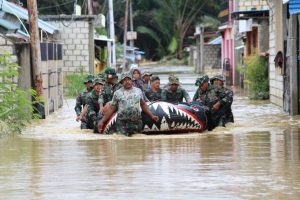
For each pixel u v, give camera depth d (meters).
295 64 42.72
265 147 27.72
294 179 20.19
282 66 47.25
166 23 168.75
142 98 33.00
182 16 168.00
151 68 148.62
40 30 63.28
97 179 20.62
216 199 17.66
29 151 27.61
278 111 46.41
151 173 21.47
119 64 122.06
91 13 89.75
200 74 119.75
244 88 75.50
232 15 65.81
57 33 75.31
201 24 143.12
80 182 20.20
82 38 75.56
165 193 18.44
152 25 171.00
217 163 23.39
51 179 20.80
